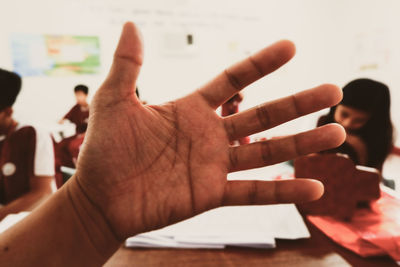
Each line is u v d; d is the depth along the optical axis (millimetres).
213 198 205
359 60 1948
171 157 203
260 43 1996
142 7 1771
